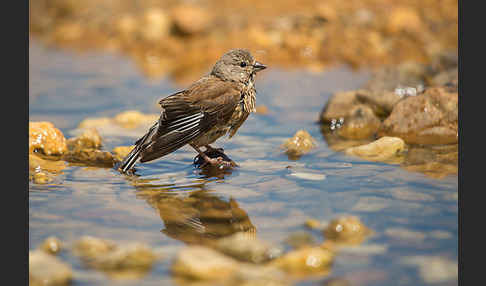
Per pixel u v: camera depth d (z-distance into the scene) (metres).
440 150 11.27
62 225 8.01
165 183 9.82
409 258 6.88
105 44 21.77
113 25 22.84
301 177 9.90
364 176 9.83
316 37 20.25
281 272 6.62
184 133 10.30
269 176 10.03
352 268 6.68
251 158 11.19
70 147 11.88
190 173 10.38
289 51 19.77
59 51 21.08
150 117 14.02
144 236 7.66
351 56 19.39
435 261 6.79
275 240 7.48
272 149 11.73
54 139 11.55
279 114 14.29
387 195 8.90
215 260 6.64
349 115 13.17
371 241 7.36
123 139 12.63
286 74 17.77
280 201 8.83
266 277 6.45
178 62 19.30
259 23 21.12
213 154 11.26
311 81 16.98
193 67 18.73
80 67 18.86
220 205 8.76
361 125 12.87
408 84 14.84
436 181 9.44
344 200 8.77
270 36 20.41
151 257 6.99
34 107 14.77
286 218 8.17
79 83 17.00
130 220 8.21
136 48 21.05
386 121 12.53
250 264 6.89
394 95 13.36
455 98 12.05
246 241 7.30
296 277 6.50
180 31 20.86
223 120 10.79
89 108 14.80
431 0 22.16
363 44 19.86
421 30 20.28
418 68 15.48
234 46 20.09
